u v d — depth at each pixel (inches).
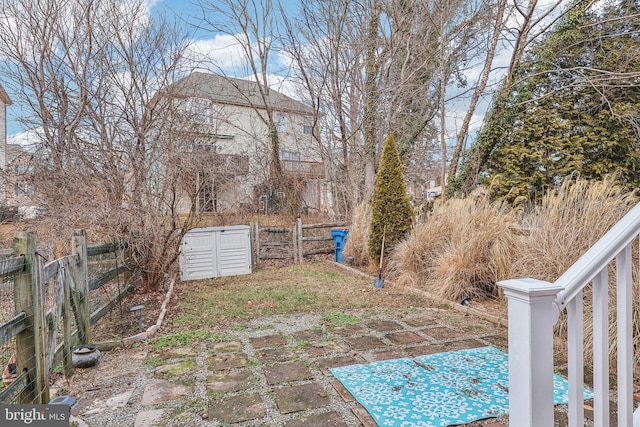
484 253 181.5
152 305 188.1
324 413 83.7
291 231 320.8
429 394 91.2
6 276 77.5
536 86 339.9
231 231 263.0
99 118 223.3
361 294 202.7
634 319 99.9
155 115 240.2
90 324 134.5
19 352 82.2
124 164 215.5
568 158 340.5
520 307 49.8
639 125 316.8
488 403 86.7
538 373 48.7
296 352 120.9
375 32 353.4
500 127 336.8
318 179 456.4
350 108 377.1
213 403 89.2
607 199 143.3
